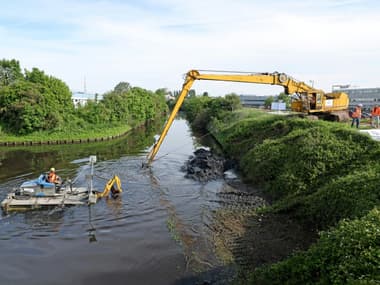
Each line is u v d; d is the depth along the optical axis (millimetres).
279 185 19531
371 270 7500
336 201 14078
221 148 40656
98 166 29828
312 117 32094
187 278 11297
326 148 19875
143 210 18172
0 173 27672
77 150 41094
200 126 70438
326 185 16156
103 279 11406
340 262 8266
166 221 16578
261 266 11656
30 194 18453
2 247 13891
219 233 14883
